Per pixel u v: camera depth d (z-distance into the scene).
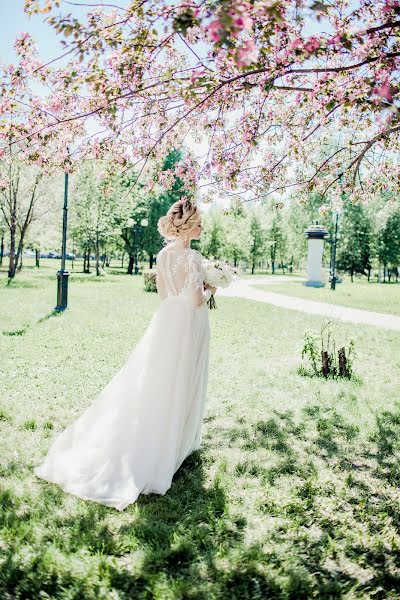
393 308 17.30
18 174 24.38
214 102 4.48
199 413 4.16
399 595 2.57
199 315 3.88
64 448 3.95
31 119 4.04
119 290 22.88
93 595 2.43
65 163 4.50
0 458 4.04
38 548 2.79
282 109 4.92
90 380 6.50
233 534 3.07
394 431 4.99
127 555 2.83
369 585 2.64
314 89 3.85
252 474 3.98
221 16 2.10
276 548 2.91
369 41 3.59
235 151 4.79
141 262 82.19
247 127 4.66
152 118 4.64
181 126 4.83
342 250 48.50
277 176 5.25
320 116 4.78
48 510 3.24
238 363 7.93
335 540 3.04
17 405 5.36
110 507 3.32
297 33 3.58
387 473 4.05
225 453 4.35
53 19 3.11
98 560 2.68
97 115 4.07
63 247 13.41
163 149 4.89
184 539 2.93
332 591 2.56
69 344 8.76
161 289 3.87
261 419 5.27
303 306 18.05
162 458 3.66
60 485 3.57
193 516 3.23
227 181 4.77
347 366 7.30
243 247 62.94
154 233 44.06
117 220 39.00
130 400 3.77
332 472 4.05
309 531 3.16
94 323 11.45
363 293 25.77
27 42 3.80
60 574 2.57
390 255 51.72
